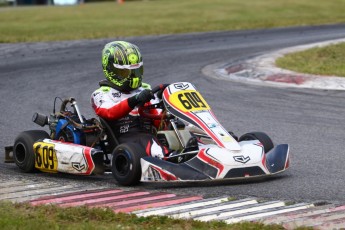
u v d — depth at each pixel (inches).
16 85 1921.8
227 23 3821.4
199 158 894.4
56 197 860.6
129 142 954.1
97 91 1000.2
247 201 828.0
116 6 5334.6
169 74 2048.5
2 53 2640.3
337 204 814.5
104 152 1018.7
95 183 952.9
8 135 1338.6
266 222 723.4
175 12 4512.8
